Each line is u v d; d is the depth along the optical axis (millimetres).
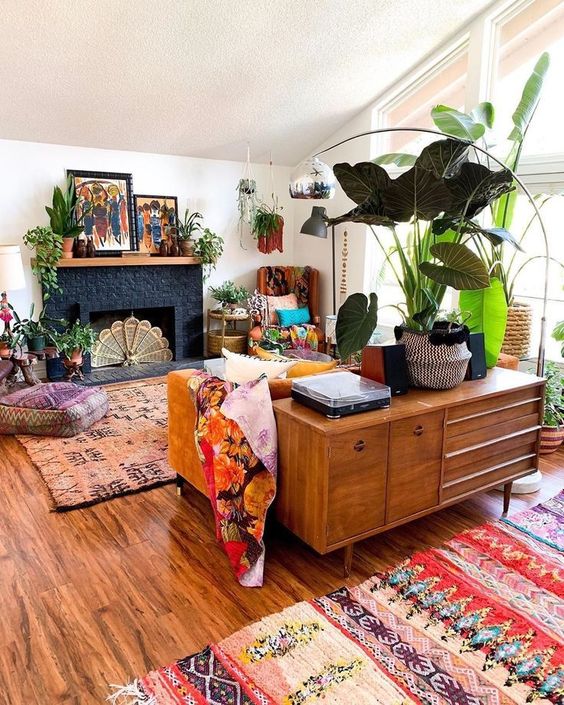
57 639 1916
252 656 1841
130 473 3203
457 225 2588
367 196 2598
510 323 3783
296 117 5215
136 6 3379
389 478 2305
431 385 2594
